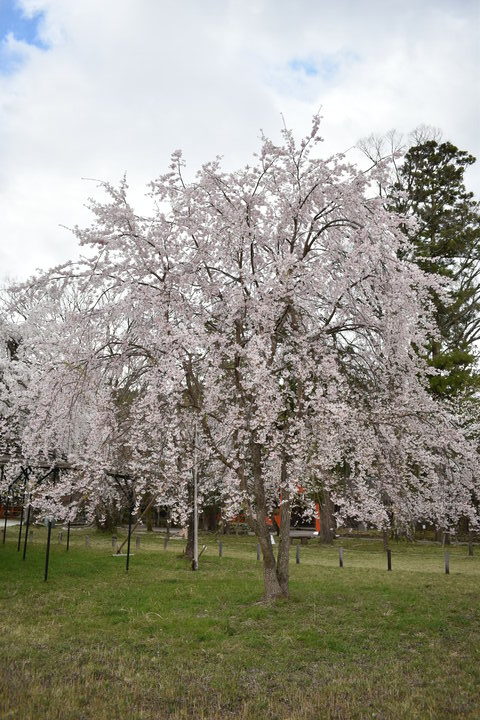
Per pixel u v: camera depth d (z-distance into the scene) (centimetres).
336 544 2644
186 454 1105
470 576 1484
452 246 2308
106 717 506
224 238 1033
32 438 1170
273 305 966
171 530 3434
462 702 544
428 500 1287
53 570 1407
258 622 879
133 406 1059
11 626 832
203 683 609
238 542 2664
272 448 1010
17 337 1847
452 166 2470
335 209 1062
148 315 1070
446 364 2098
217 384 1043
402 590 1193
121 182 1046
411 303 988
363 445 1062
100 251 1011
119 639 773
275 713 525
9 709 504
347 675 638
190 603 1012
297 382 1046
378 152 2464
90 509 1257
